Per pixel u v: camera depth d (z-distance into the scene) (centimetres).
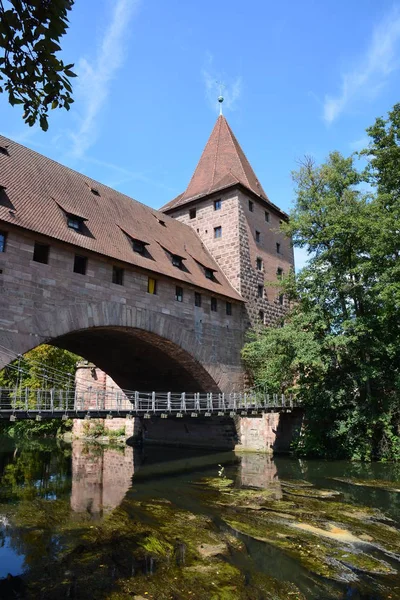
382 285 2284
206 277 3023
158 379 3216
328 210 2638
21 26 469
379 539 1155
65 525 1292
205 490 1798
